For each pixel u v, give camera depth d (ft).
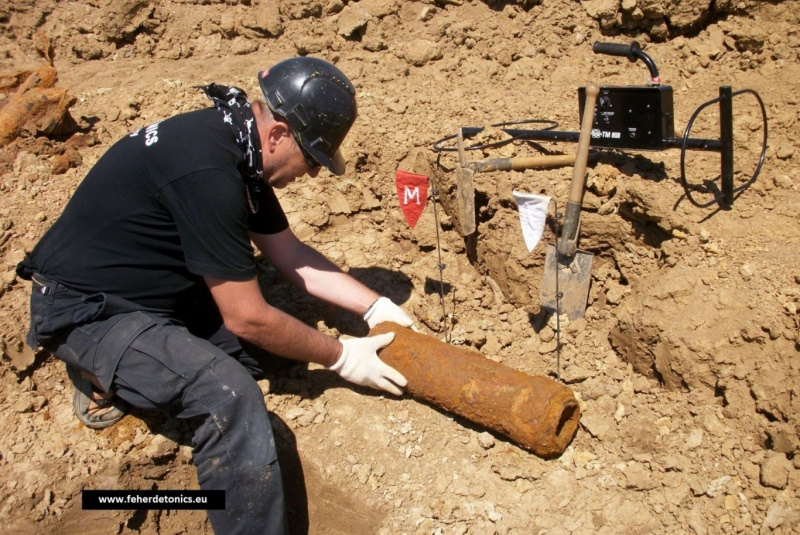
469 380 10.82
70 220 10.15
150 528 11.07
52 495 10.69
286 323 10.26
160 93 16.42
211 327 11.55
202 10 19.35
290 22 19.01
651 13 16.43
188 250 9.66
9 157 14.74
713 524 9.82
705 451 10.38
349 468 10.98
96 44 19.22
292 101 9.72
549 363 11.99
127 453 10.98
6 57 19.06
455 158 14.06
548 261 12.17
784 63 15.08
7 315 12.14
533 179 13.04
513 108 15.51
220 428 9.66
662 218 11.87
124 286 10.19
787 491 9.75
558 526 10.10
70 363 10.35
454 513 10.41
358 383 11.28
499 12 18.12
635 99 12.24
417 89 16.55
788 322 10.46
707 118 14.14
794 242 11.39
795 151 13.01
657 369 11.18
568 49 17.33
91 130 15.58
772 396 10.20
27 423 11.37
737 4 15.94
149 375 9.78
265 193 11.10
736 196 12.35
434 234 14.07
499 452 10.98
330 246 14.02
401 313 12.03
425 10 18.29
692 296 11.14
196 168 9.29
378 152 14.79
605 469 10.61
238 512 9.87
